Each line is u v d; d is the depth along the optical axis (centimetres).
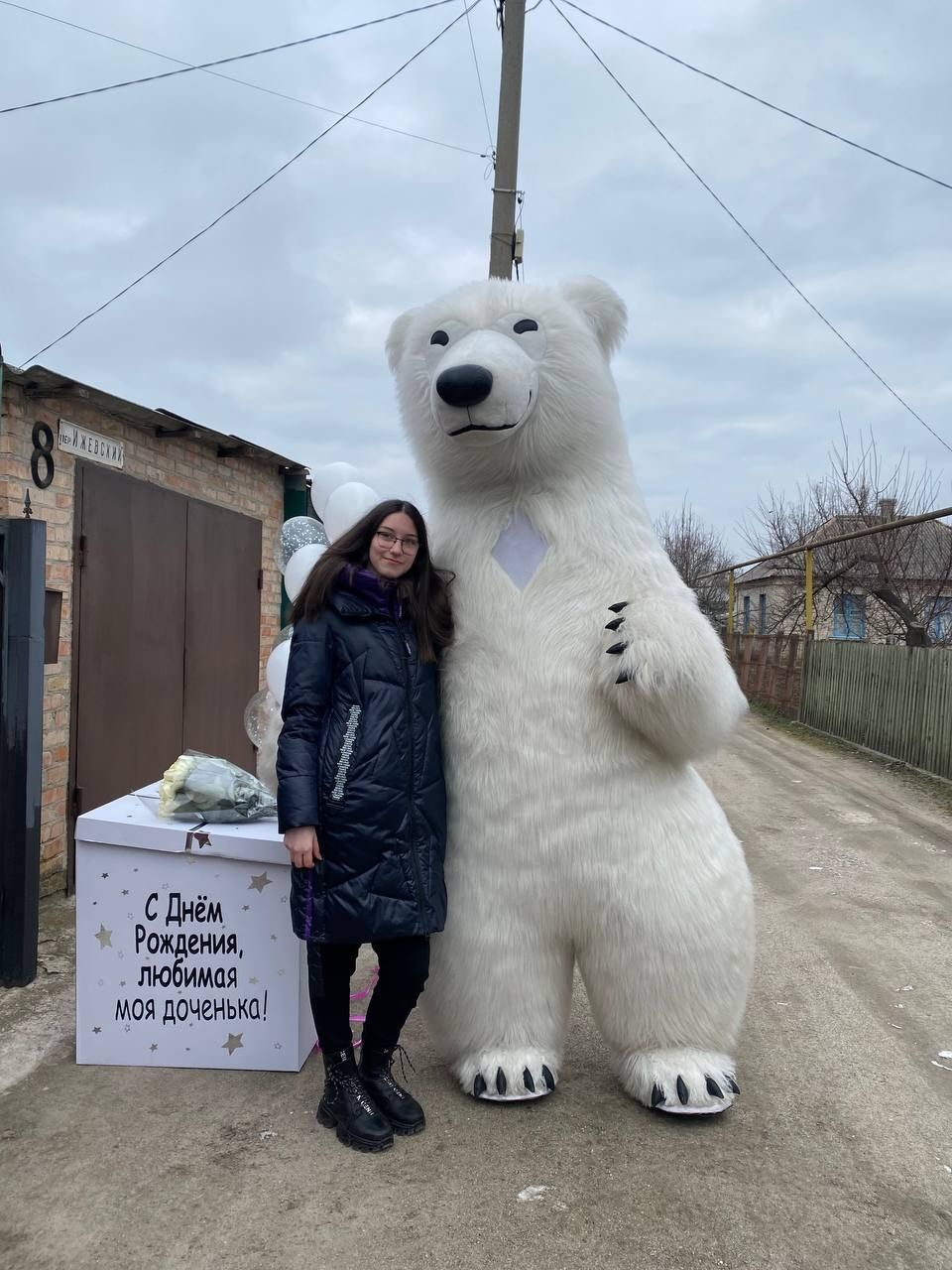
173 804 314
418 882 259
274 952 308
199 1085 303
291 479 775
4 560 368
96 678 514
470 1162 263
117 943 311
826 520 2355
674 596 281
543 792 272
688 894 272
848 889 568
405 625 273
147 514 563
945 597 1881
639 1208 244
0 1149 266
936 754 1025
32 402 455
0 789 372
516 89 901
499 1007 283
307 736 259
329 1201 245
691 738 269
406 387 313
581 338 293
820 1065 330
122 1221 236
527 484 295
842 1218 243
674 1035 281
